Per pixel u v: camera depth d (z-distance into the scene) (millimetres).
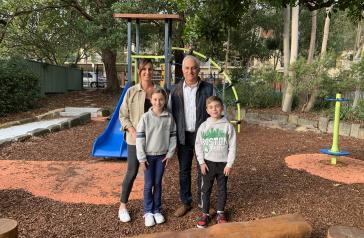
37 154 7551
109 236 3922
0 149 7832
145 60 4254
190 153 4414
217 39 6340
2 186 5383
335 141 6684
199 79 4355
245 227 3361
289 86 12758
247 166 6527
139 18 7902
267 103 13977
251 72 15766
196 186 5445
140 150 4062
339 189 5309
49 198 4938
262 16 22453
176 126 4320
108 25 15648
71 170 6383
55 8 19344
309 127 11344
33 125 11859
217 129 4133
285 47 13023
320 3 5898
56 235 3908
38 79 15281
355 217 4344
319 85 12102
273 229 3375
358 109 11312
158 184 4254
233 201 4848
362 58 11578
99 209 4590
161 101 4082
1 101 12938
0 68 13195
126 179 4270
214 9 5945
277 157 7277
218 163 4156
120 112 4293
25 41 23094
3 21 17984
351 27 25359
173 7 13555
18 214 4383
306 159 7055
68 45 24688
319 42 24891
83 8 19391
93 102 17859
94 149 7238
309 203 4746
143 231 4051
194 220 4324
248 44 23578
